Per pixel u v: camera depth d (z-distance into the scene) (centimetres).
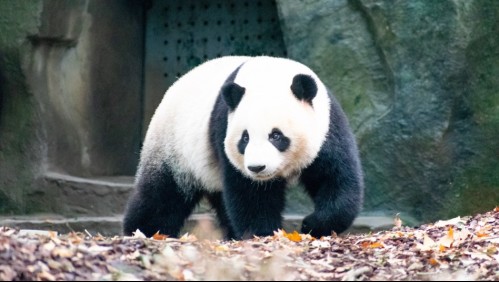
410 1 1514
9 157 1730
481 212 1498
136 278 762
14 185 1720
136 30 1878
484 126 1502
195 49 1875
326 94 1124
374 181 1534
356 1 1550
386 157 1525
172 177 1263
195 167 1206
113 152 1833
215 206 1315
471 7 1494
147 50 1894
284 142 1045
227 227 1311
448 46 1492
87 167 1773
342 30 1564
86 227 1617
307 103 1073
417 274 849
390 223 1462
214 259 845
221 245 941
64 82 1752
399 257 928
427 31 1505
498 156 1493
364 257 924
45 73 1730
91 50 1773
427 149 1502
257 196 1118
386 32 1530
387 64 1534
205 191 1272
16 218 1686
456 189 1502
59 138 1736
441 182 1503
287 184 1128
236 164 1080
